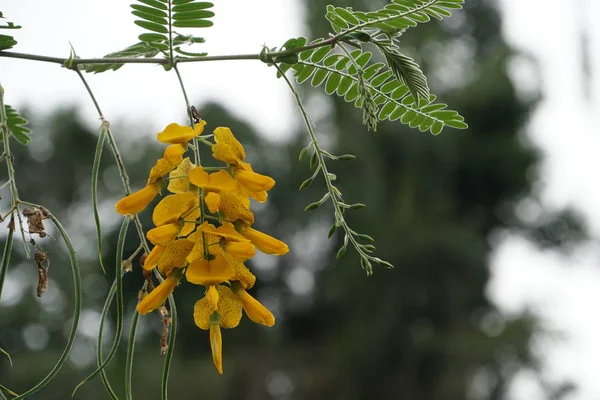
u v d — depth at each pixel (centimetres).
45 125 1877
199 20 249
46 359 1700
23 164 1841
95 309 1739
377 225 2178
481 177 2308
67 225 1848
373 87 269
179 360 1972
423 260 2178
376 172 2173
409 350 2164
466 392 2138
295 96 242
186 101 238
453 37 2302
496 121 2288
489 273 2242
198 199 196
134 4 247
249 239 196
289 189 2162
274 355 2208
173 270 194
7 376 1673
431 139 2178
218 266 191
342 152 2141
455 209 2325
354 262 2186
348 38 247
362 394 2180
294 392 2195
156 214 193
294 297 2270
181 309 1834
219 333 194
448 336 2164
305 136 2156
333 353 2203
